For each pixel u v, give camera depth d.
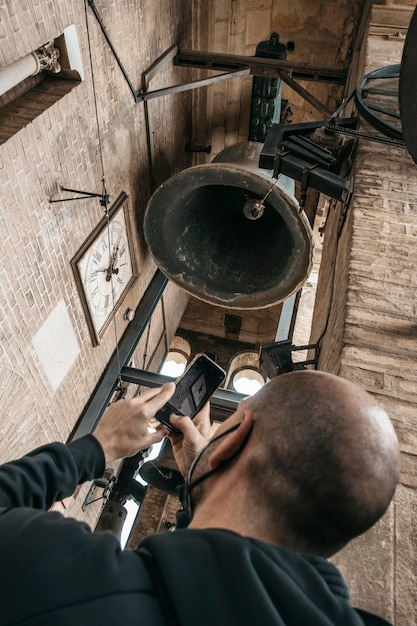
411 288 3.12
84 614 0.60
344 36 8.02
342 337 2.83
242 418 0.90
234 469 0.83
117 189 6.23
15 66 3.84
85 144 5.13
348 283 3.15
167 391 1.34
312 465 0.75
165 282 8.49
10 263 4.28
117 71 5.59
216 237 6.09
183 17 7.53
